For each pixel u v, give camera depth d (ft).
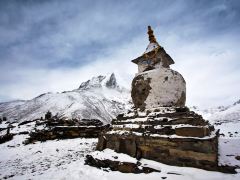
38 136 55.98
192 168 20.74
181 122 24.29
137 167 22.85
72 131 60.29
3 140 60.90
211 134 23.82
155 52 36.06
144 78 32.42
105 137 31.32
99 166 26.12
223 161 21.22
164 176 20.20
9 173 28.50
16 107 368.68
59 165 30.71
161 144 23.67
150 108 30.35
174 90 30.42
